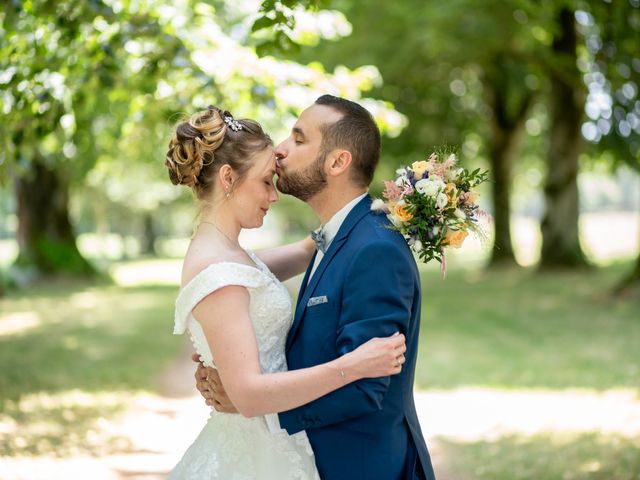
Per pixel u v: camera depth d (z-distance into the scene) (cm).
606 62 1169
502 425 574
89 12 468
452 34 1286
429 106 1936
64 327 1154
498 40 1358
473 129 2122
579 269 1697
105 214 3550
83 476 460
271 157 253
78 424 590
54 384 737
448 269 2339
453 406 641
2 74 506
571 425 562
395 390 241
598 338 938
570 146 1688
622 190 5959
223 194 249
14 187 1917
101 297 1659
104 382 755
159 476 462
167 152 257
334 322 239
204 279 229
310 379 219
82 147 705
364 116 256
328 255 250
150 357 906
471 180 253
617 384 689
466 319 1173
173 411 643
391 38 1330
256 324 243
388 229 245
